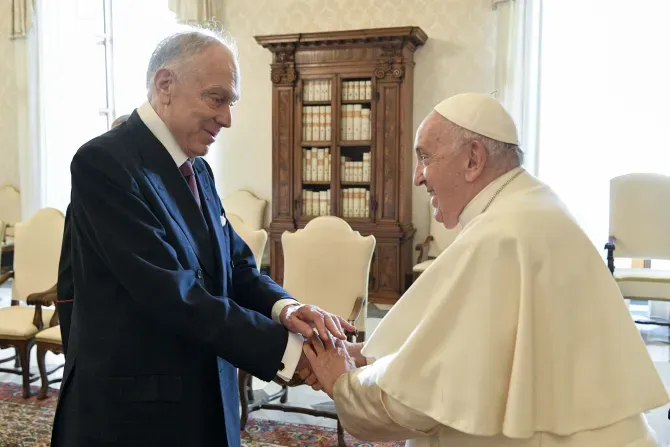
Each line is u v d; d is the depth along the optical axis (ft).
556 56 18.72
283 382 5.71
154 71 5.37
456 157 4.98
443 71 20.18
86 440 5.16
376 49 19.29
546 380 4.43
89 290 5.25
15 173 25.17
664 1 17.56
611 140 18.37
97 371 5.14
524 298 4.41
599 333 4.51
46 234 13.52
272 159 20.63
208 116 5.31
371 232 19.76
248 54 22.13
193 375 5.25
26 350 12.41
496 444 4.54
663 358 14.73
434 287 4.88
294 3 21.56
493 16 19.56
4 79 24.86
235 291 6.37
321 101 20.07
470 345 4.43
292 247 12.41
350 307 11.91
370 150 19.75
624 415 4.35
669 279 14.51
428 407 4.45
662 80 17.76
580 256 4.63
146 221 5.01
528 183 4.99
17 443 10.46
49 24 23.86
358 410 4.95
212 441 5.36
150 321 5.15
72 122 24.29
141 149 5.31
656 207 15.87
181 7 21.74
